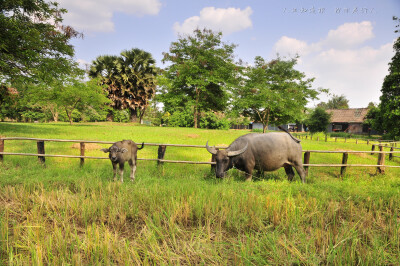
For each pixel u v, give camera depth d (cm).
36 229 316
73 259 262
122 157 593
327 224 370
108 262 262
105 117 4744
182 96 3064
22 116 4428
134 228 367
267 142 666
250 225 372
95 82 3100
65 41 1431
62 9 1437
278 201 437
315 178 749
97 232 302
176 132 2012
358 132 4141
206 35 2912
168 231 346
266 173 776
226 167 644
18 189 486
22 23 1363
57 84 1670
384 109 2136
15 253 284
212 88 3212
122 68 3488
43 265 265
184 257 292
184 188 515
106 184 541
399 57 2109
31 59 1345
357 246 317
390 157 1202
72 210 396
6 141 1173
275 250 298
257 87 1875
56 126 2184
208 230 338
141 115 3844
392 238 330
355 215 415
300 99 1842
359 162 1055
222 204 426
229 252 304
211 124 3547
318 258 287
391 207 448
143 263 260
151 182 604
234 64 2850
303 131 5006
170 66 3039
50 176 608
